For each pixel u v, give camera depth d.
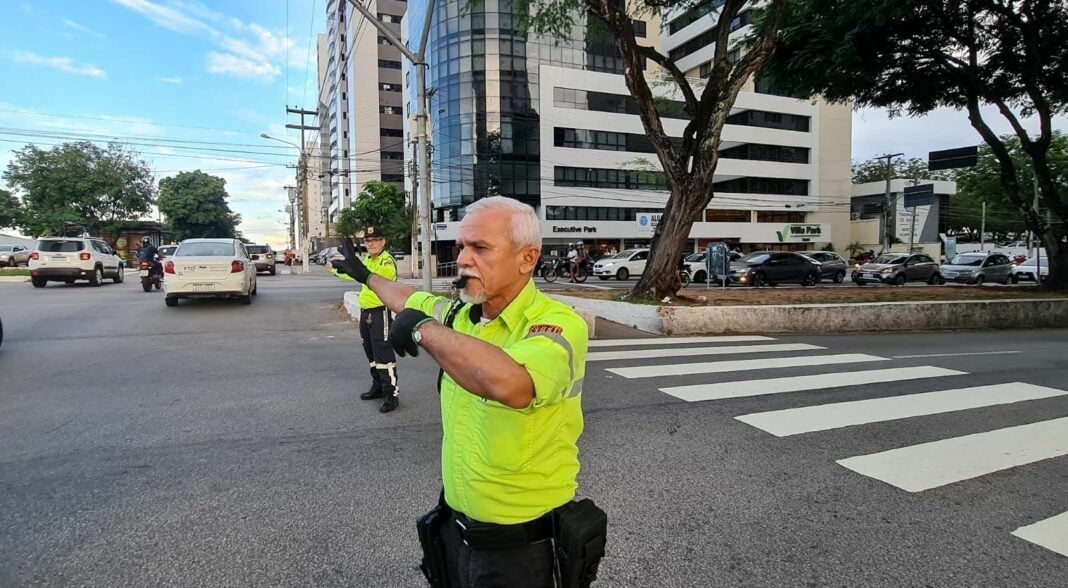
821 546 2.97
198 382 6.32
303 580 2.61
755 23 15.15
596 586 2.61
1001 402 5.71
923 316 11.94
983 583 2.65
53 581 2.56
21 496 3.41
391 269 5.44
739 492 3.60
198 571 2.66
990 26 15.08
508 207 1.52
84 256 18.11
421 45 13.18
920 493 3.61
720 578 2.68
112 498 3.39
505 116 45.06
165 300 13.45
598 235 47.03
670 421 5.01
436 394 5.85
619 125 47.59
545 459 1.46
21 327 10.04
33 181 40.72
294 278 27.08
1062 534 3.10
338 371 6.92
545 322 1.45
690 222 12.13
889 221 49.78
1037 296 14.47
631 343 9.25
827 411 5.34
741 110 49.88
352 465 3.94
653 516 3.27
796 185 53.09
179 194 58.41
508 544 1.46
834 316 11.24
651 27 51.12
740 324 10.72
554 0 11.36
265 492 3.50
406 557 2.81
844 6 13.02
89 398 5.62
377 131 68.12
